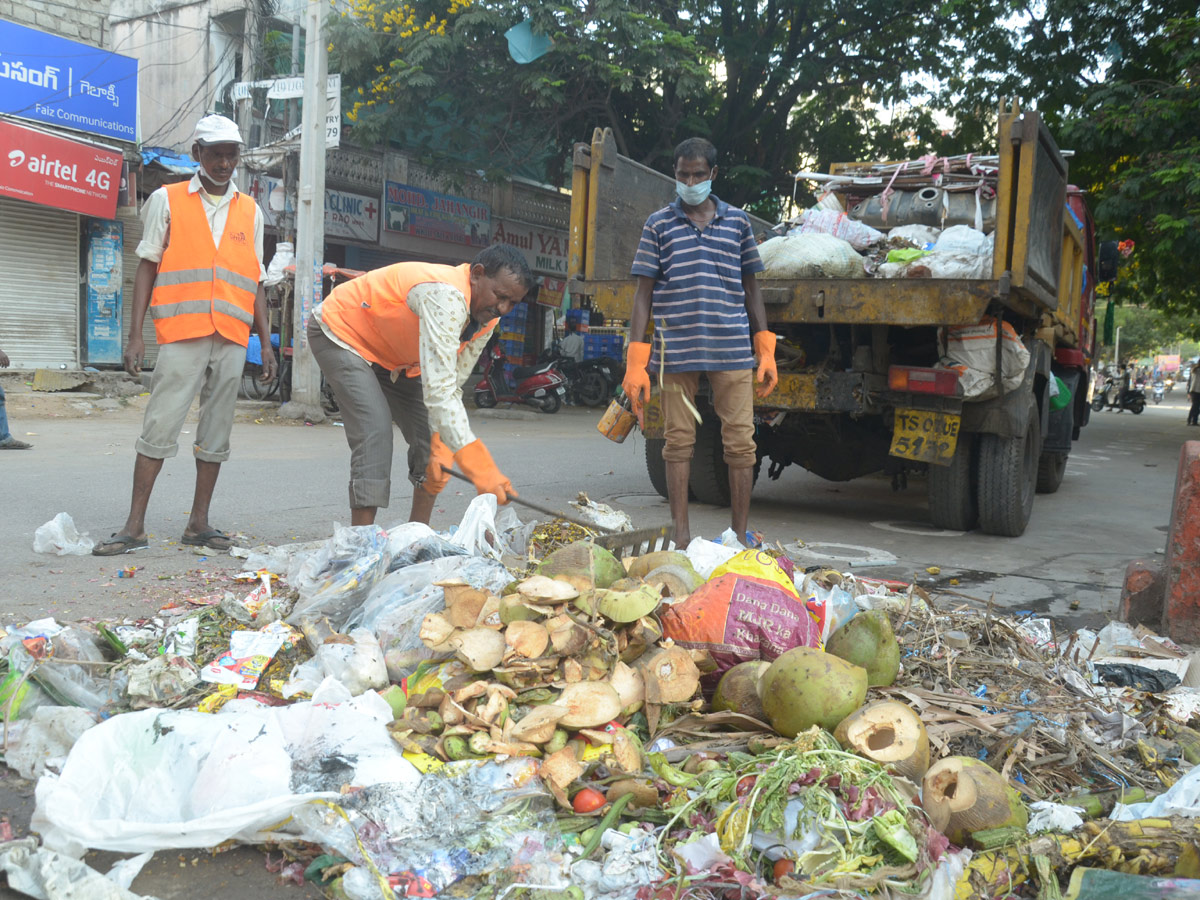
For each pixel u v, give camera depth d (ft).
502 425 43.37
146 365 48.11
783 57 53.31
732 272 14.69
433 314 10.69
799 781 6.29
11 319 42.65
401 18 48.37
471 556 9.98
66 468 22.38
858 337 18.35
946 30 53.16
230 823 6.00
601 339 64.03
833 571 11.50
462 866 5.94
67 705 7.82
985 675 9.66
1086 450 42.55
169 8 53.62
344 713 7.05
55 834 5.97
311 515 17.71
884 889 5.63
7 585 11.92
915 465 21.34
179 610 10.86
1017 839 6.23
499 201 63.62
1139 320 223.10
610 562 9.64
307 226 38.06
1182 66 43.45
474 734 7.01
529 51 46.26
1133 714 8.96
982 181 22.34
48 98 41.83
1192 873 6.12
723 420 15.02
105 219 45.37
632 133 54.19
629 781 6.64
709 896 5.73
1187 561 11.40
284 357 42.50
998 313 16.70
